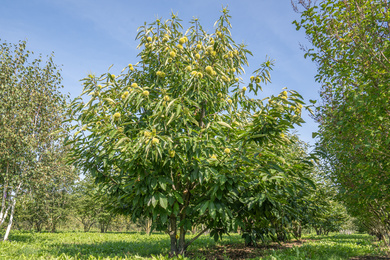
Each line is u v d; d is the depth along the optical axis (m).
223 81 5.81
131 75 6.46
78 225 37.75
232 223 5.64
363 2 5.37
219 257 6.93
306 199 9.09
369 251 8.24
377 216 8.16
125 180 5.80
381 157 5.82
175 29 6.37
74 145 5.46
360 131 5.68
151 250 8.48
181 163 4.97
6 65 12.77
